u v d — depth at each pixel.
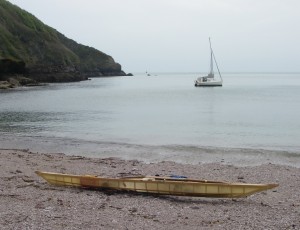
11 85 100.12
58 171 17.97
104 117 43.53
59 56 161.50
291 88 118.56
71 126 35.97
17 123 37.81
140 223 11.01
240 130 33.66
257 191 13.42
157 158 22.25
